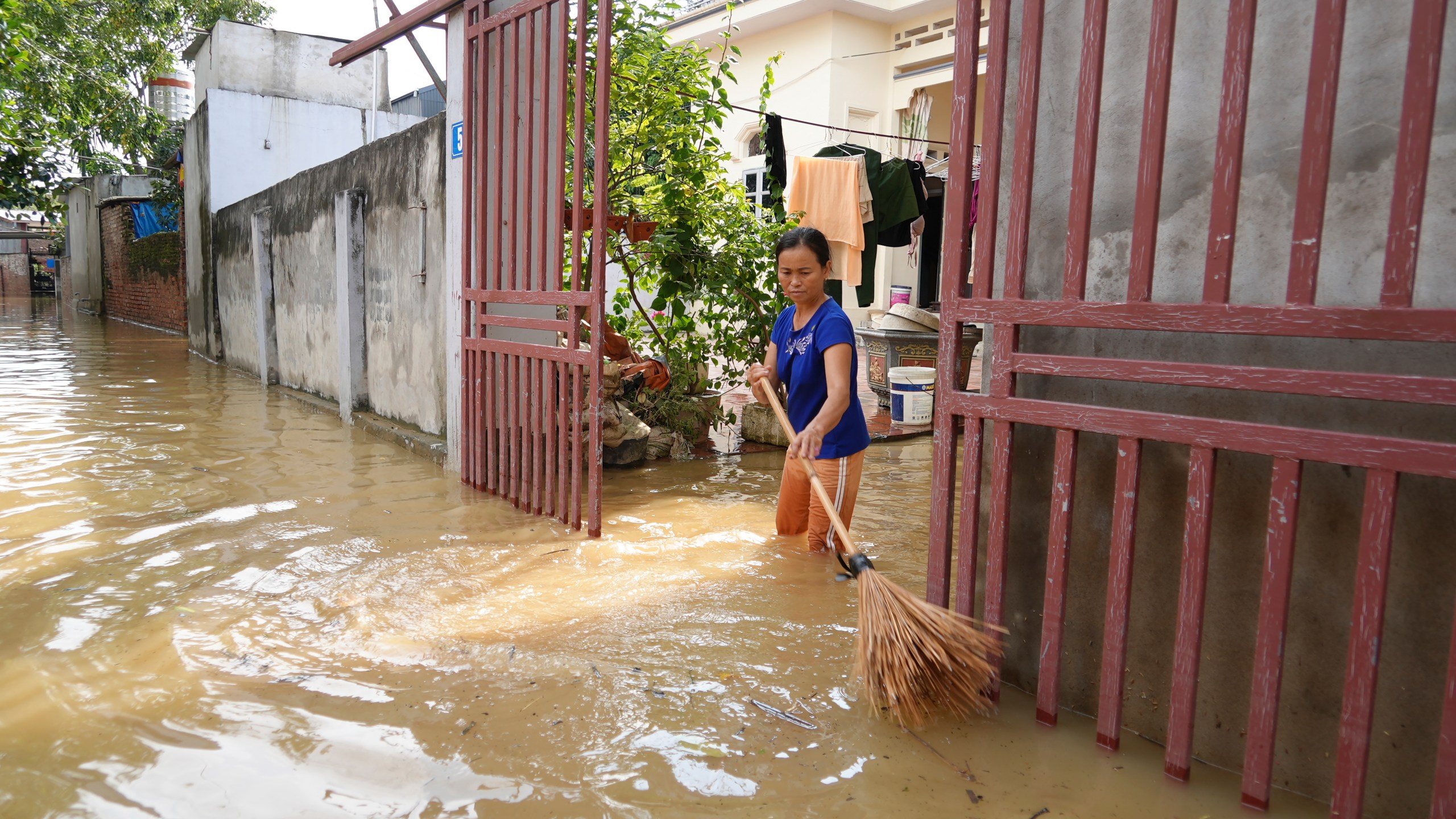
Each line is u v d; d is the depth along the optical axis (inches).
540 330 207.8
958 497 211.5
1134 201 92.6
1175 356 89.7
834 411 138.3
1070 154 97.8
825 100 588.7
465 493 205.3
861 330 381.1
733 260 266.4
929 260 491.2
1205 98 86.4
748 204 293.6
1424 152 67.9
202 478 208.7
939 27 589.9
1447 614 75.5
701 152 264.4
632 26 240.7
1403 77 73.9
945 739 94.4
